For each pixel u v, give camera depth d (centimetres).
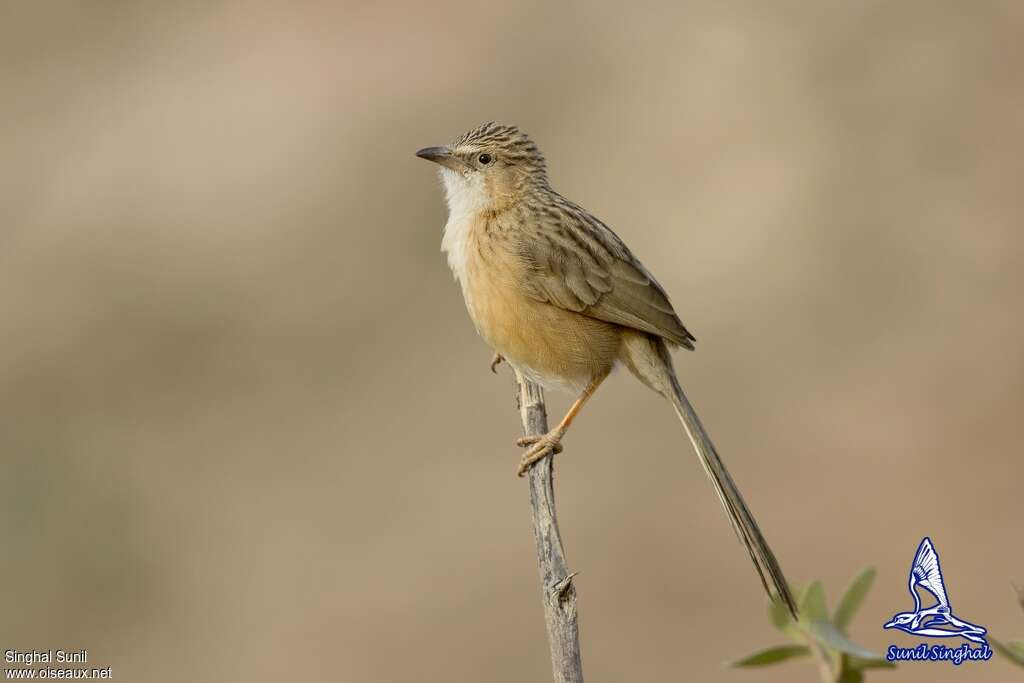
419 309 1560
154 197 1598
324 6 1717
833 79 1738
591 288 895
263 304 1551
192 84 1667
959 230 1577
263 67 1678
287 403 1492
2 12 1706
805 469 1363
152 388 1503
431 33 1741
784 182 1662
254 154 1622
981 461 1337
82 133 1644
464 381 1489
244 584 1297
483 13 1753
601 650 1200
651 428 1402
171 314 1540
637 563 1268
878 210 1619
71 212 1589
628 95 1755
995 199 1594
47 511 1377
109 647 1251
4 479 1395
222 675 1221
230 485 1416
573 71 1759
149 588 1305
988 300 1515
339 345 1524
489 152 935
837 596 1215
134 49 1706
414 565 1297
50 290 1543
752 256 1612
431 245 1588
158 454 1441
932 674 1117
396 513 1366
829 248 1597
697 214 1666
